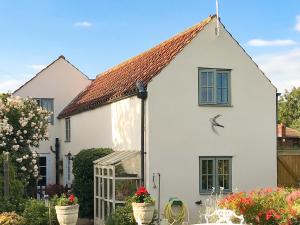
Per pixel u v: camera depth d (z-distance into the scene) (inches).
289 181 714.2
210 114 645.9
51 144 1078.4
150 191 608.7
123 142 691.4
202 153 638.5
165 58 664.4
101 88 907.4
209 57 648.4
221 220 453.7
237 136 659.4
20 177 702.5
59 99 1090.1
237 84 664.4
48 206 549.0
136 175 618.8
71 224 510.3
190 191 628.7
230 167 653.9
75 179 756.0
